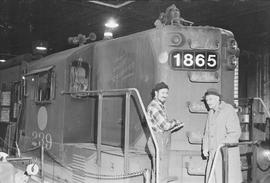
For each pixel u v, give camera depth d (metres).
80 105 6.78
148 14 11.23
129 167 4.95
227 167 4.61
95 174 5.55
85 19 12.03
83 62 6.78
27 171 5.49
